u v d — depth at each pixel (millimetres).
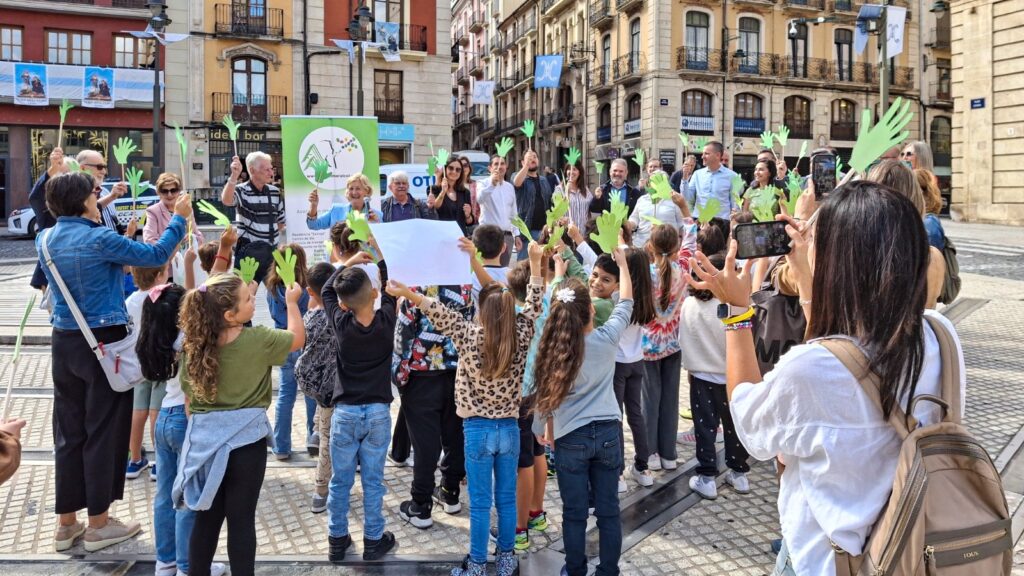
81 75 24906
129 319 3717
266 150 26188
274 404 5961
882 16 14211
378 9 26969
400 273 3336
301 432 5324
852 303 1495
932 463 1395
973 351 7363
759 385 1618
